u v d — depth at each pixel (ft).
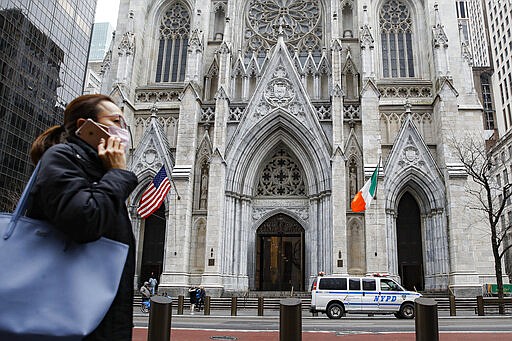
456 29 158.10
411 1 163.32
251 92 156.46
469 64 155.22
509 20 359.66
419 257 142.20
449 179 135.03
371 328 64.28
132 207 146.72
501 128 370.12
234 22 163.12
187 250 136.67
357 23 160.86
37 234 9.32
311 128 145.18
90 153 11.14
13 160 204.74
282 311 26.05
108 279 9.77
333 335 52.65
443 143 139.54
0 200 194.70
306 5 169.68
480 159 142.72
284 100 149.28
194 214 141.90
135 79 160.04
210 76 158.92
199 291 114.11
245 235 143.74
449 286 129.08
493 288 138.31
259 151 150.10
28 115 215.51
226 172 144.15
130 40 158.51
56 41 238.07
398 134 143.84
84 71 264.93
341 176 136.36
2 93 199.82
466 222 132.05
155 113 152.05
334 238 131.85
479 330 58.03
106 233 10.20
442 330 57.77
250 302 125.18
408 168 141.18
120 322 10.17
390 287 93.25
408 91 152.46
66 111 12.19
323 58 156.87
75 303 9.11
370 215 133.28
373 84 144.15
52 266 9.14
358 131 145.38
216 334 52.90
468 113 148.15
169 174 145.48
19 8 210.79
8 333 8.60
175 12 172.14
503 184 296.71
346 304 92.27
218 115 146.00
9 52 204.74
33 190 9.75
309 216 144.66
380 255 130.21
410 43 161.48
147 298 109.60
